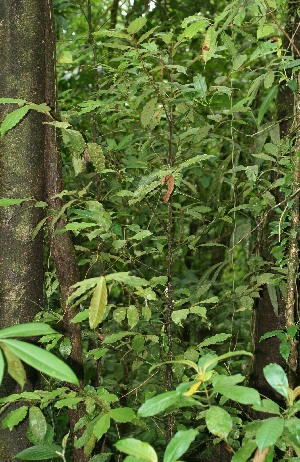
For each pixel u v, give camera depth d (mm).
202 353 1670
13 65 1573
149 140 2037
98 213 1542
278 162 1837
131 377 2588
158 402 961
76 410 1613
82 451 1629
